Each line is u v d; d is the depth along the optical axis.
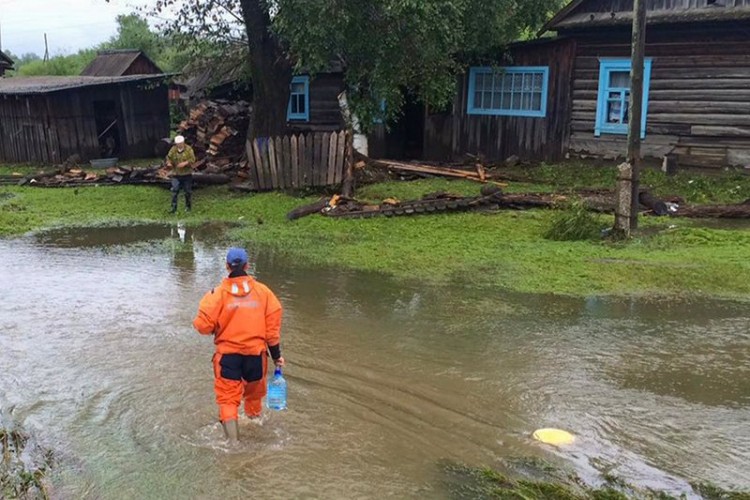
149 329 7.41
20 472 4.63
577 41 17.84
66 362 6.52
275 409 5.31
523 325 7.39
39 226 13.35
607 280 8.86
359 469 4.66
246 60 18.92
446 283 8.98
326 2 14.03
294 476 4.58
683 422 5.26
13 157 25.23
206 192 16.73
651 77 16.77
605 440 5.01
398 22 14.63
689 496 4.29
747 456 4.77
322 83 22.75
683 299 8.16
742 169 15.73
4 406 5.64
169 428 5.24
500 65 19.27
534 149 18.97
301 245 11.25
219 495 4.37
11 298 8.61
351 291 8.71
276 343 5.16
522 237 11.35
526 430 5.17
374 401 5.67
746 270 9.05
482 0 17.33
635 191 11.07
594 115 17.80
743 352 6.60
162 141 25.77
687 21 15.52
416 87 18.70
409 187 15.77
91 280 9.43
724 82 15.74
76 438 5.11
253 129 18.20
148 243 11.76
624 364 6.35
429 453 4.87
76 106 24.22
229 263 5.02
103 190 17.41
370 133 19.67
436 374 6.18
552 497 4.30
